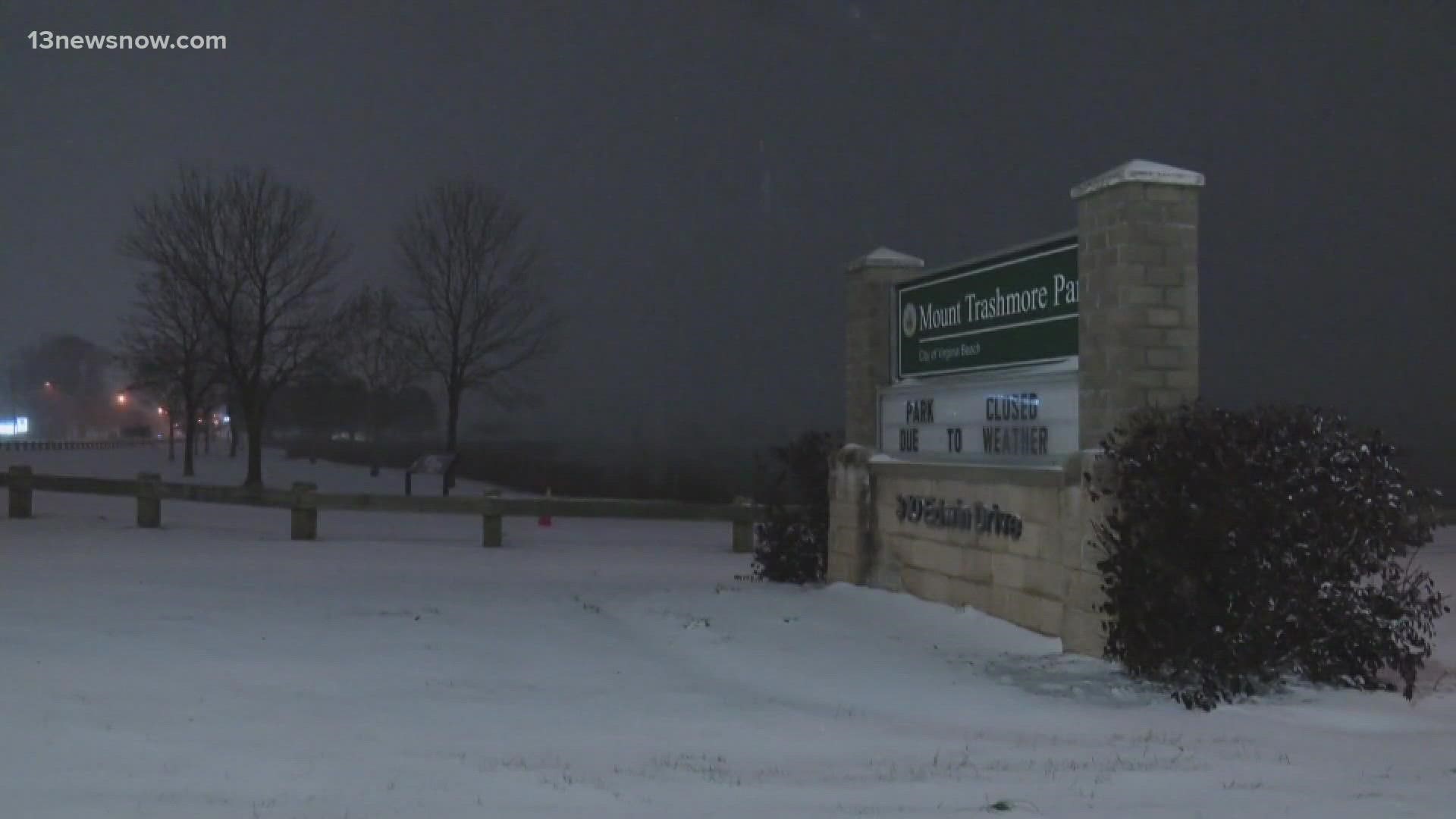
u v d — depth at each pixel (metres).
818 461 16.58
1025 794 6.41
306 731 7.75
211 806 5.91
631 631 12.07
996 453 12.36
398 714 8.38
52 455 66.94
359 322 50.50
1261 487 9.15
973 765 7.25
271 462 66.88
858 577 14.95
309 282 48.91
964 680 9.96
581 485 53.25
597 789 6.41
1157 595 9.42
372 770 6.82
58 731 7.41
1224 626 9.28
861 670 10.38
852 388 15.66
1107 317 10.39
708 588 15.38
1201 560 9.36
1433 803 6.16
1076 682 9.75
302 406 70.44
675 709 8.89
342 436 85.44
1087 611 10.46
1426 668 10.57
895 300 14.97
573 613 12.98
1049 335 11.61
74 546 17.92
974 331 13.05
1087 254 10.77
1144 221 10.28
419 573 16.36
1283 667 9.65
